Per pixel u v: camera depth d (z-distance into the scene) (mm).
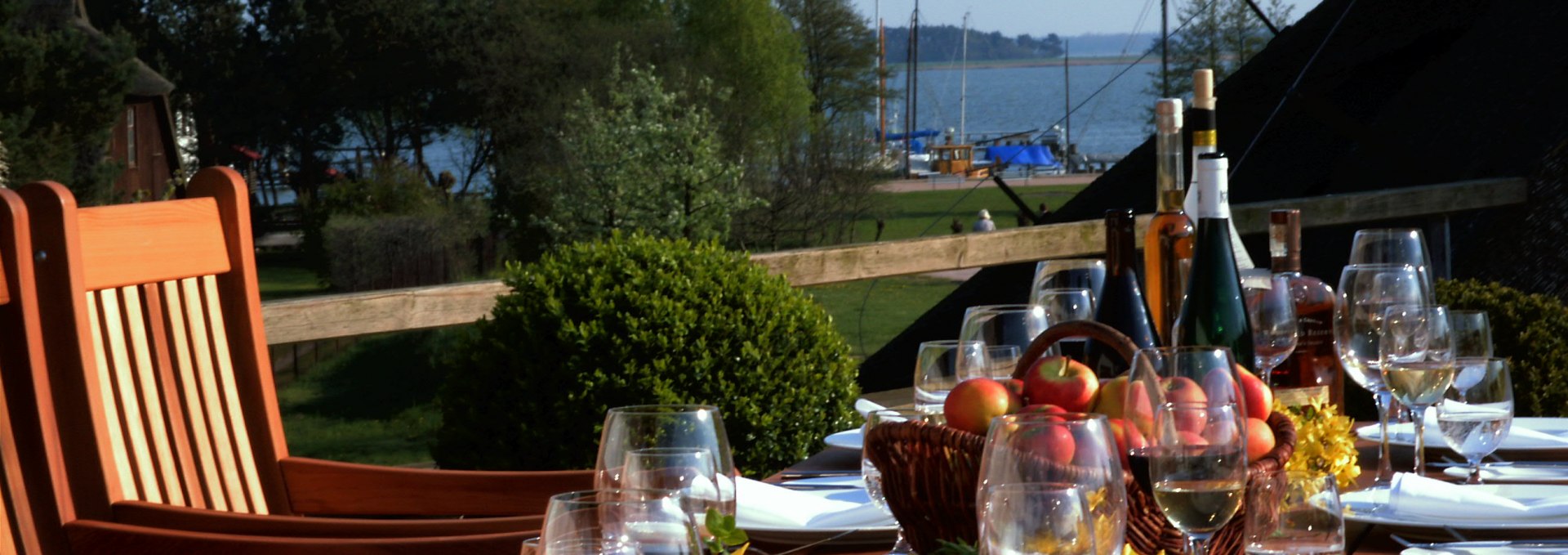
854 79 39250
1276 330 1601
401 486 1786
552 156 28844
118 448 1648
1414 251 2254
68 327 1539
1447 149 5566
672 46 31812
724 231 24469
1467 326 1707
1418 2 6047
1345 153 6324
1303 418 1397
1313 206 4801
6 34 21625
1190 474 998
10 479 1451
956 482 1050
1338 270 5664
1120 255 1500
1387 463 1525
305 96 36594
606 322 2836
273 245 34344
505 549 1327
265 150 37344
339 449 15477
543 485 1726
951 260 4117
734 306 2934
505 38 32250
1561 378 3127
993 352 1493
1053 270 1792
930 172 53219
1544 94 5328
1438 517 1228
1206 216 1539
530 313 2848
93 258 1637
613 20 32781
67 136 22266
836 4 38781
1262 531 1026
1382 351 1496
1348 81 6367
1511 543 1146
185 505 1755
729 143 27625
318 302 2852
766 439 2914
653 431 1167
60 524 1468
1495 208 5234
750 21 33562
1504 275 5195
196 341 1816
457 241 29203
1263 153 6508
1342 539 1025
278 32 36969
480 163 32812
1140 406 1059
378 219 29328
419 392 17094
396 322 2965
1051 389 1130
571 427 2799
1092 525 881
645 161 24562
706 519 979
